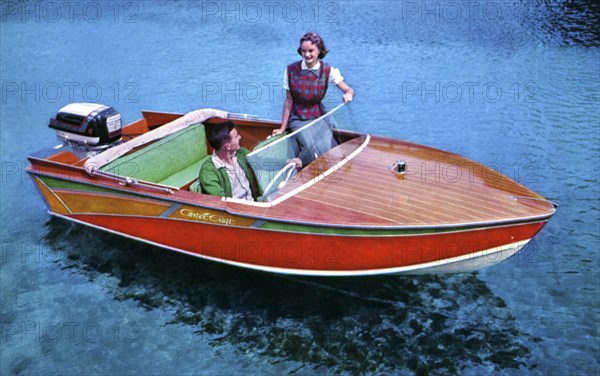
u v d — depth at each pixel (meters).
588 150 6.21
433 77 8.28
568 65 8.52
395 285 4.38
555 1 11.37
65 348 3.87
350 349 3.83
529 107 7.28
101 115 4.86
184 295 4.36
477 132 6.73
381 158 4.53
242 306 4.23
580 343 3.78
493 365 3.64
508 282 4.37
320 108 4.85
